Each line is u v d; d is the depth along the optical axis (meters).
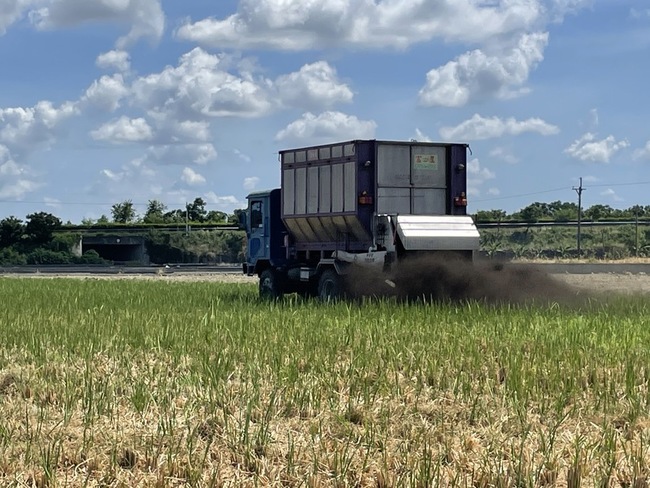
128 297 25.83
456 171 23.58
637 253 71.25
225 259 97.31
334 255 23.81
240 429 8.70
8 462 7.69
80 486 7.26
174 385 10.63
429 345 13.73
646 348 13.66
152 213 141.38
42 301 24.11
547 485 7.25
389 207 23.02
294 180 24.98
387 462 7.65
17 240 96.00
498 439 8.38
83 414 9.40
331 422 9.02
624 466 7.59
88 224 108.25
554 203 125.19
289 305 21.73
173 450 8.03
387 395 10.20
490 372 11.55
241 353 13.24
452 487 7.08
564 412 9.41
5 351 14.01
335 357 12.63
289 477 7.41
